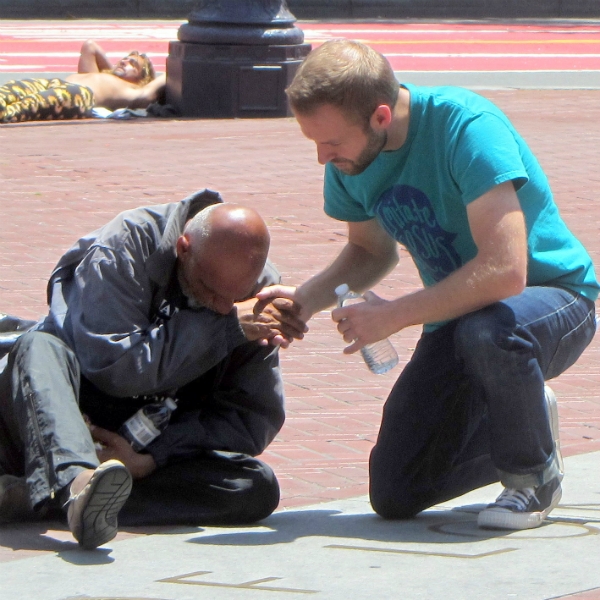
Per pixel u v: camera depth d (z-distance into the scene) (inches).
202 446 434.3
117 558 386.6
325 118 381.4
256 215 404.8
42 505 385.7
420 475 432.1
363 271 455.8
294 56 1641.2
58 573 370.6
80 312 412.2
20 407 397.7
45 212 1009.5
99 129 1502.2
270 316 420.5
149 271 408.5
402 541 406.3
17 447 426.9
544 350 406.6
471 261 390.3
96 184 1134.4
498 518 415.8
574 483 478.9
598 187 1165.1
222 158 1299.2
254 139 1440.7
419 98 398.3
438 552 391.5
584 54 2549.2
